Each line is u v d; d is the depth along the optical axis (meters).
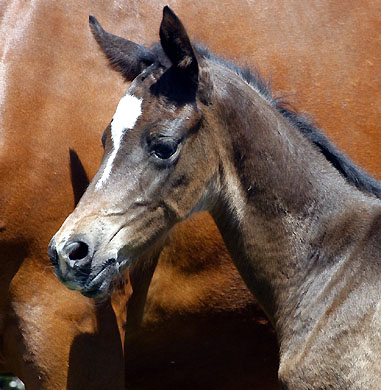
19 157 7.63
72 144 7.80
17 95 7.76
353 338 6.76
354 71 8.57
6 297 7.68
